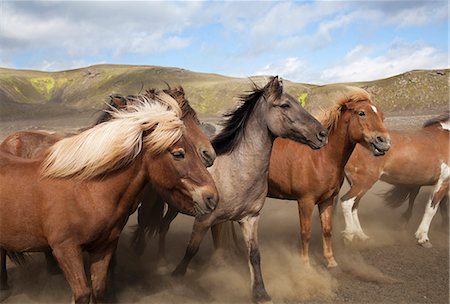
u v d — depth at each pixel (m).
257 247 5.02
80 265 3.61
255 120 4.96
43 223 3.59
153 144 3.69
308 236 5.80
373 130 5.59
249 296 5.12
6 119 66.25
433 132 7.38
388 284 5.43
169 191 3.89
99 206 3.64
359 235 6.97
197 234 5.13
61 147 3.70
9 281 5.39
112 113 4.00
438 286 5.34
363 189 6.95
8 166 3.80
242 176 4.89
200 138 4.82
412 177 7.15
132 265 6.03
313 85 77.88
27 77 133.38
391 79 53.69
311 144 4.86
